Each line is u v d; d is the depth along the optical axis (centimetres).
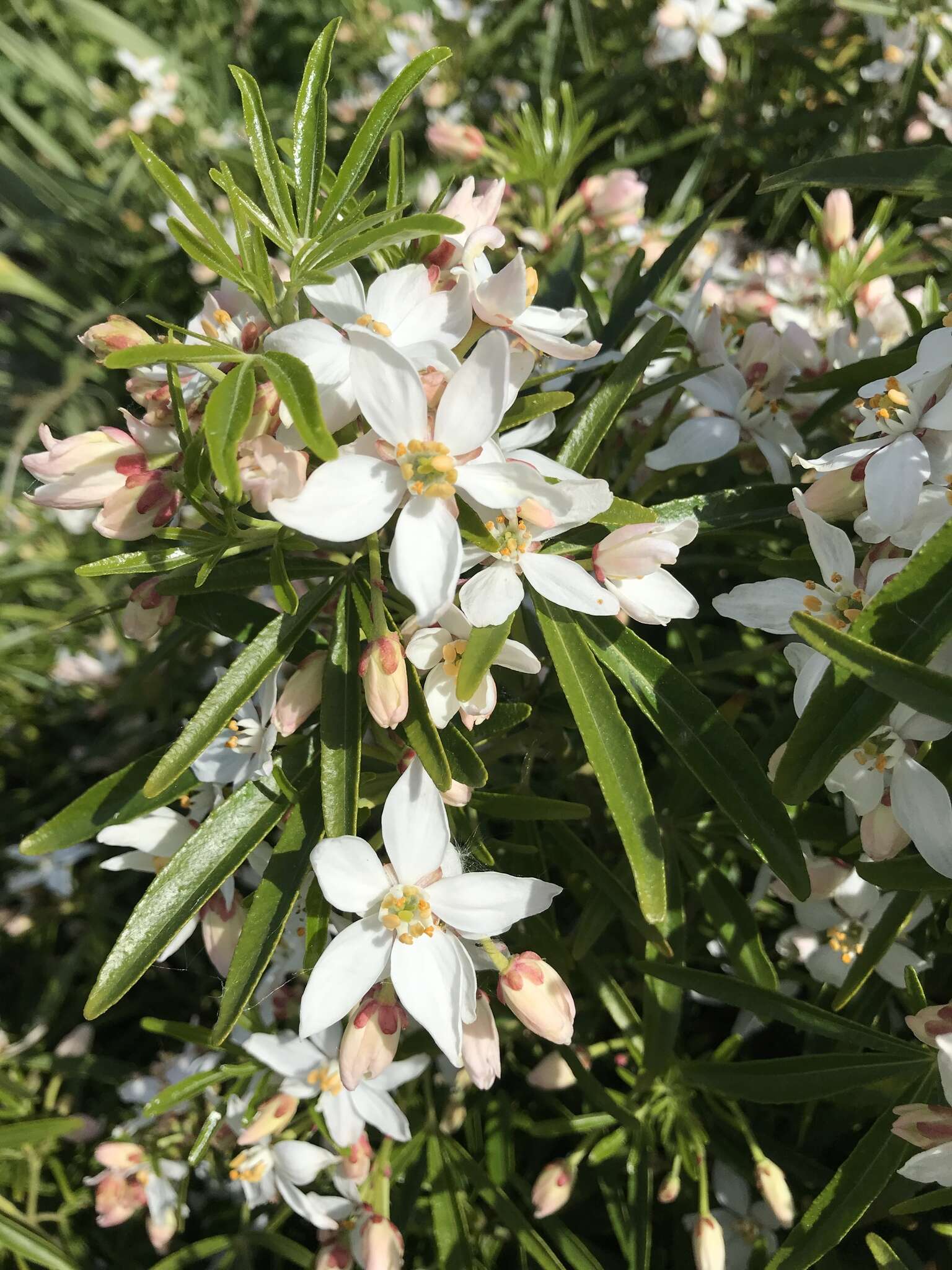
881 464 11
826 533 11
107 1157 17
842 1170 12
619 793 11
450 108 32
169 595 13
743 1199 16
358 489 10
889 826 11
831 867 14
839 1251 15
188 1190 21
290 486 10
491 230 12
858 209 28
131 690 22
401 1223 16
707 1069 14
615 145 30
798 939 15
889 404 11
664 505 13
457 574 10
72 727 28
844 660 9
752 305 20
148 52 35
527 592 13
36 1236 17
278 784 12
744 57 30
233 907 13
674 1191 15
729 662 15
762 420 15
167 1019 23
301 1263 18
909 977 12
